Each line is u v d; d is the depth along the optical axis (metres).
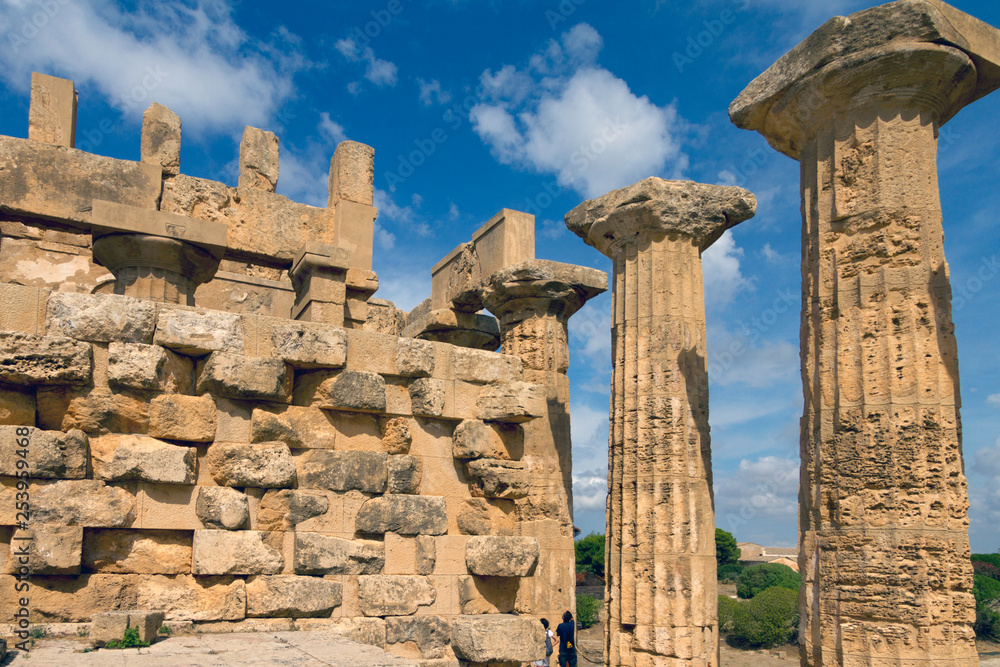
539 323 16.53
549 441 16.06
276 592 8.31
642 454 12.82
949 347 8.81
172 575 8.01
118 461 7.80
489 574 9.50
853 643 8.48
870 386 8.89
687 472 12.60
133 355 7.96
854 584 8.60
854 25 9.23
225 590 8.12
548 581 15.34
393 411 9.62
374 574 9.00
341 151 16.70
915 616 8.21
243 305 17.31
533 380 16.20
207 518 8.14
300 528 8.68
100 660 6.13
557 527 15.74
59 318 7.81
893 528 8.46
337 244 16.08
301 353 8.89
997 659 30.92
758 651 38.06
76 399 7.75
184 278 10.30
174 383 8.30
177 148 16.34
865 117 9.37
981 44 9.27
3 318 7.59
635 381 13.20
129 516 7.80
